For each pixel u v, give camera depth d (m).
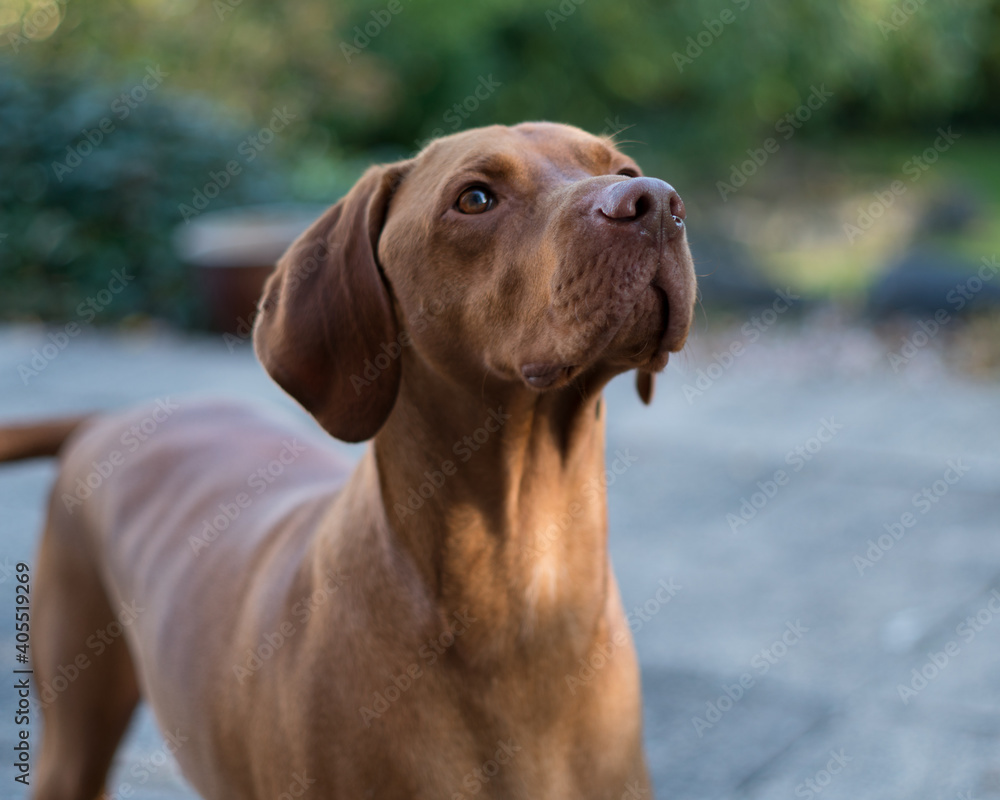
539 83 14.52
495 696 2.10
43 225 10.57
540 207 2.08
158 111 10.71
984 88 19.59
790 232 13.23
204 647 2.44
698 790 3.41
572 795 2.16
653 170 14.89
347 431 2.24
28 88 10.66
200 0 12.52
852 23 14.56
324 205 11.16
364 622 2.12
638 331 2.00
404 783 2.07
